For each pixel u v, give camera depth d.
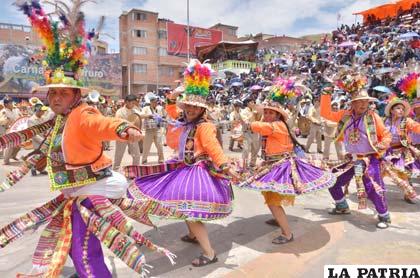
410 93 6.90
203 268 3.70
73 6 2.83
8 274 3.60
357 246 4.30
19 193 6.78
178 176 3.67
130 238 2.71
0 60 31.48
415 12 33.16
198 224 3.73
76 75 2.83
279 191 4.08
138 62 45.00
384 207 4.90
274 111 4.42
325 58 29.12
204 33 47.78
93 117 2.63
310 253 4.10
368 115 4.95
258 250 4.17
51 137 2.74
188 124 3.82
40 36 2.78
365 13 38.53
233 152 12.38
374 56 25.00
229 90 30.62
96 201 2.71
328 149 10.08
